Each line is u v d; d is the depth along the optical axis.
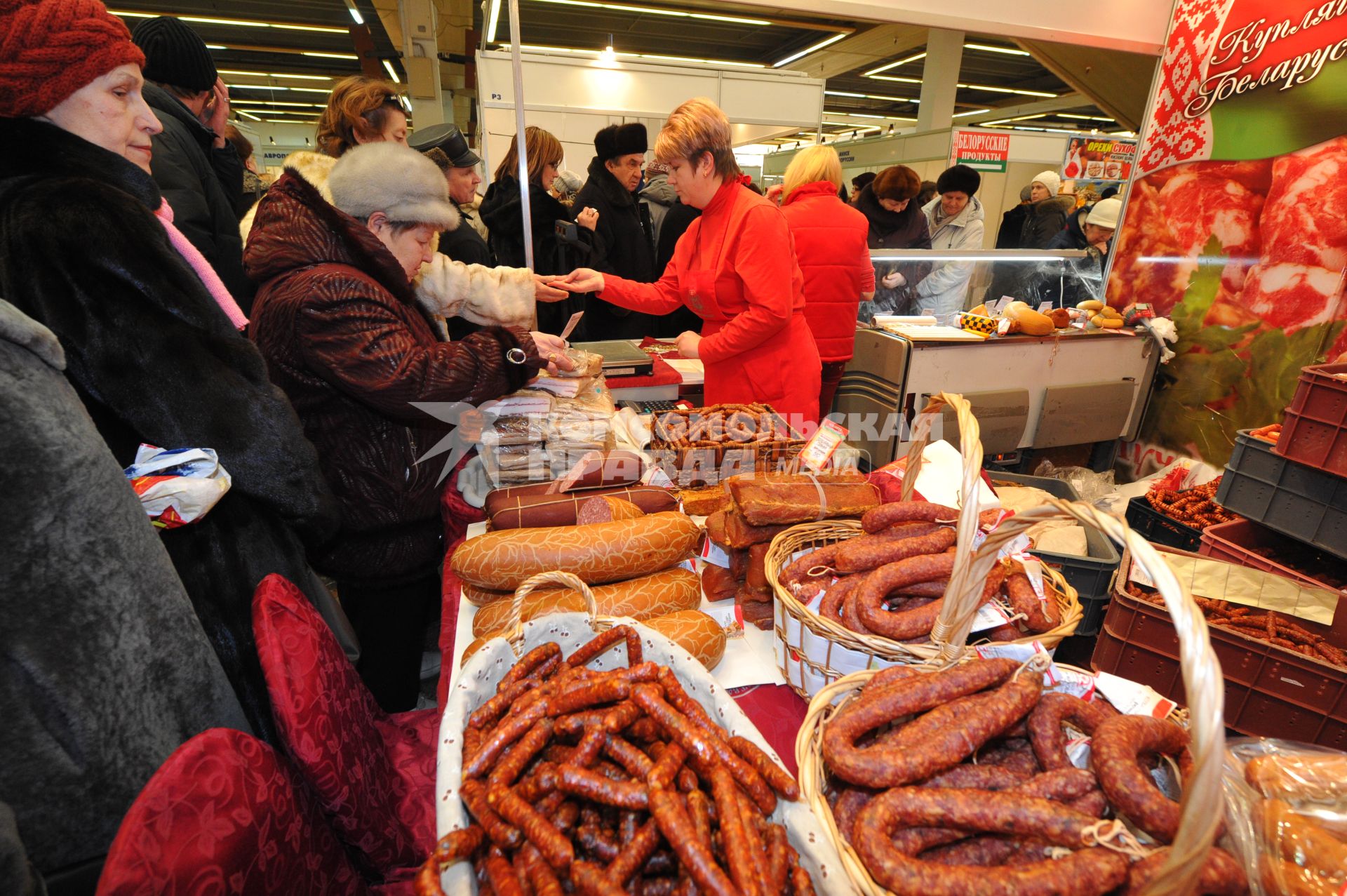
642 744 0.95
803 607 1.13
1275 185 3.04
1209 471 3.45
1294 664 1.49
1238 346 3.27
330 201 1.77
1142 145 3.57
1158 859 0.73
